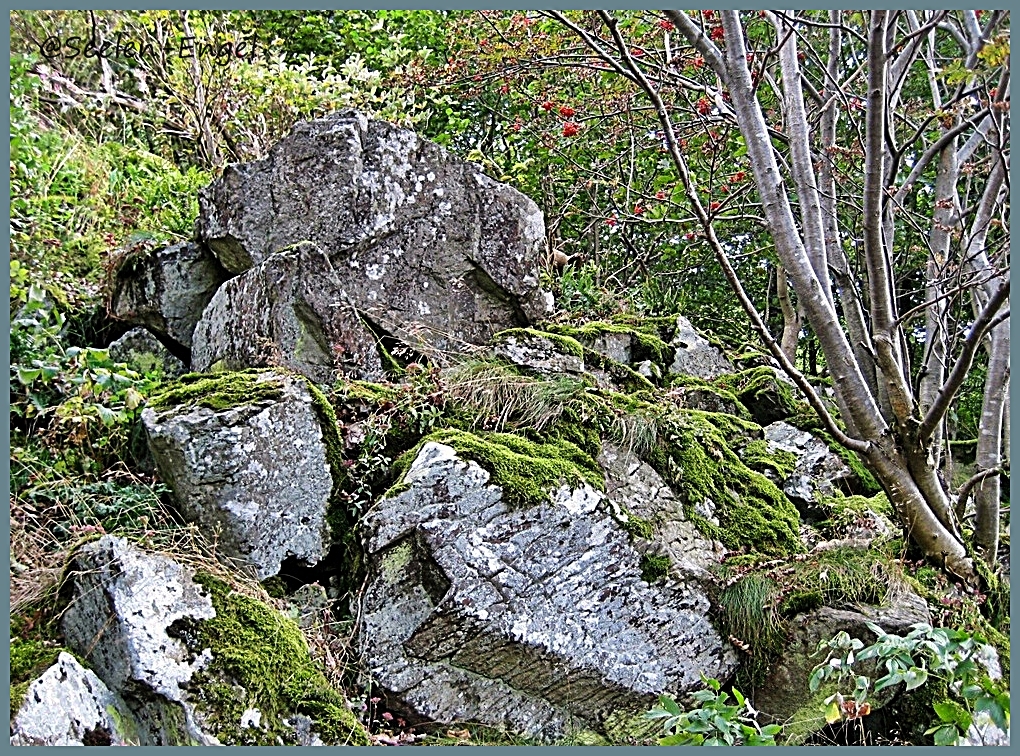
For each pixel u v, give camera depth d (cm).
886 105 454
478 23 601
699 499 420
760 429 520
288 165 486
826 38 650
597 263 705
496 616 341
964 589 396
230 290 467
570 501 368
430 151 511
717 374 572
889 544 412
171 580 307
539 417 422
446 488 355
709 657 368
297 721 292
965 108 489
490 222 522
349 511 378
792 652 366
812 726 349
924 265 668
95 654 301
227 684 290
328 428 388
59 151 597
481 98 754
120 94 757
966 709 334
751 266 805
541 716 353
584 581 359
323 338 441
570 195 716
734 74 396
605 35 548
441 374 445
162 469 365
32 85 630
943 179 502
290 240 481
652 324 575
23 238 495
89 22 748
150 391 404
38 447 396
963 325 618
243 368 444
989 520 451
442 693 339
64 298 480
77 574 309
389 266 488
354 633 342
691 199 379
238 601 314
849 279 475
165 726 286
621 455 422
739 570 382
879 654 291
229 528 353
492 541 351
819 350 795
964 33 538
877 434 404
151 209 623
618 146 693
